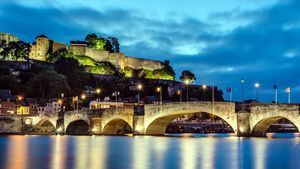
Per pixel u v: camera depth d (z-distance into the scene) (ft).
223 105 366.02
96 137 444.14
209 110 375.45
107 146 287.48
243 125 352.49
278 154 216.74
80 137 453.17
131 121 449.06
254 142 311.06
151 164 176.86
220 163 179.22
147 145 294.87
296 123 316.40
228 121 363.35
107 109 480.23
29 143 336.29
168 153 227.20
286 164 175.22
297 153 222.07
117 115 465.06
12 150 256.52
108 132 508.94
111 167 166.81
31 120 620.90
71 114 540.11
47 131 622.13
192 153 226.17
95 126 494.18
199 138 414.21
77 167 166.81
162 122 447.83
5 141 372.79
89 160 193.67
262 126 363.56
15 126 621.31
